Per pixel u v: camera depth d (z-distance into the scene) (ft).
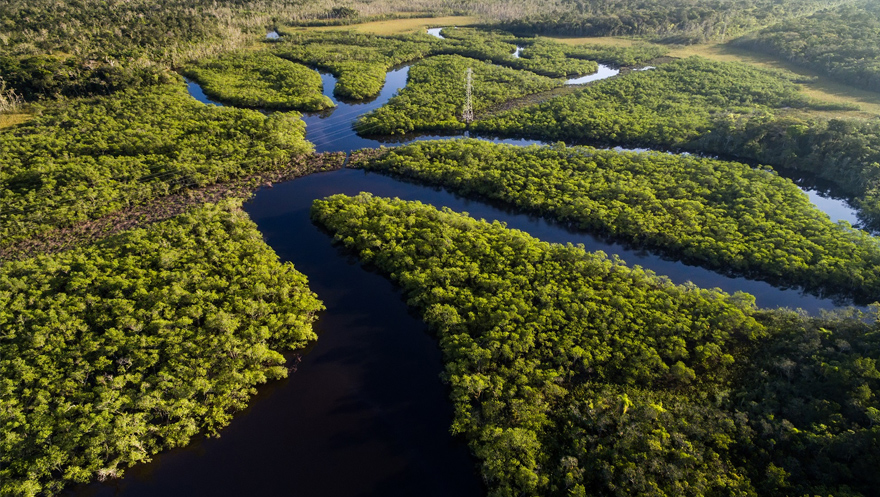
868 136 449.48
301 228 424.87
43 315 297.94
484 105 645.10
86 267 339.98
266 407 274.16
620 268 337.93
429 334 320.70
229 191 469.57
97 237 398.01
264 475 242.17
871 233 388.98
